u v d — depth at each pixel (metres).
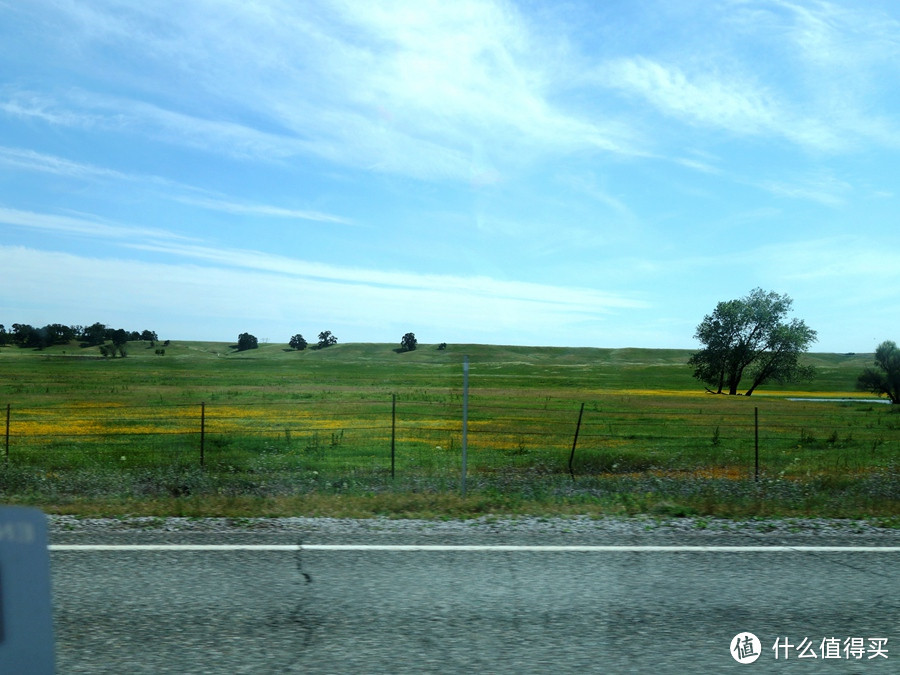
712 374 87.44
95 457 18.38
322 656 3.92
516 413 37.88
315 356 196.75
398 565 5.73
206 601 4.82
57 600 4.81
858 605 4.87
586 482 12.40
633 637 4.25
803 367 86.56
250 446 21.94
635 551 6.25
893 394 60.34
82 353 169.88
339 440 23.38
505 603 4.83
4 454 18.06
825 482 13.00
